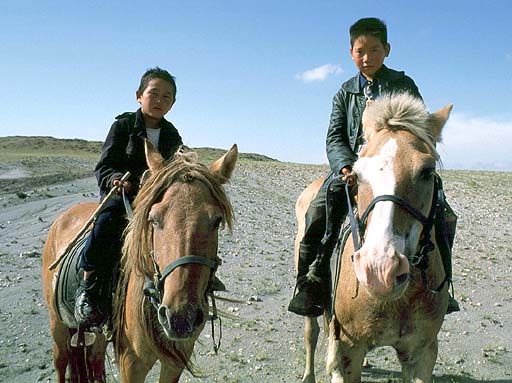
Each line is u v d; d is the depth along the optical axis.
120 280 4.05
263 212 17.78
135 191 4.26
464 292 9.27
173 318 3.09
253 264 11.04
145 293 3.48
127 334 3.88
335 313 4.19
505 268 11.02
